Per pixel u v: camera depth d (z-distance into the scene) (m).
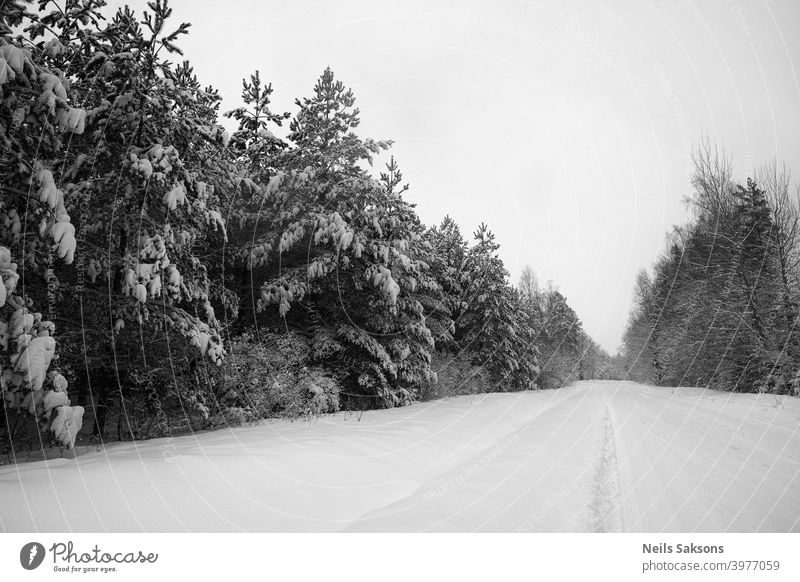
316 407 11.64
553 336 51.16
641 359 47.62
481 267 31.03
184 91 9.56
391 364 15.38
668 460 7.40
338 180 14.95
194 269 10.09
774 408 15.05
